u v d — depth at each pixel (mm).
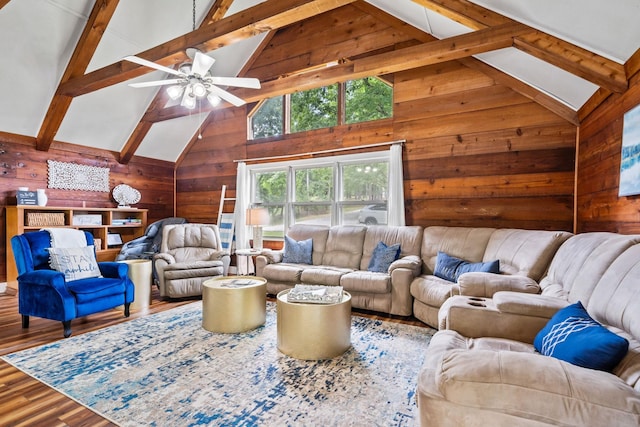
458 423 1097
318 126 5133
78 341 2828
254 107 5688
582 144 3342
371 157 4711
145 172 6113
